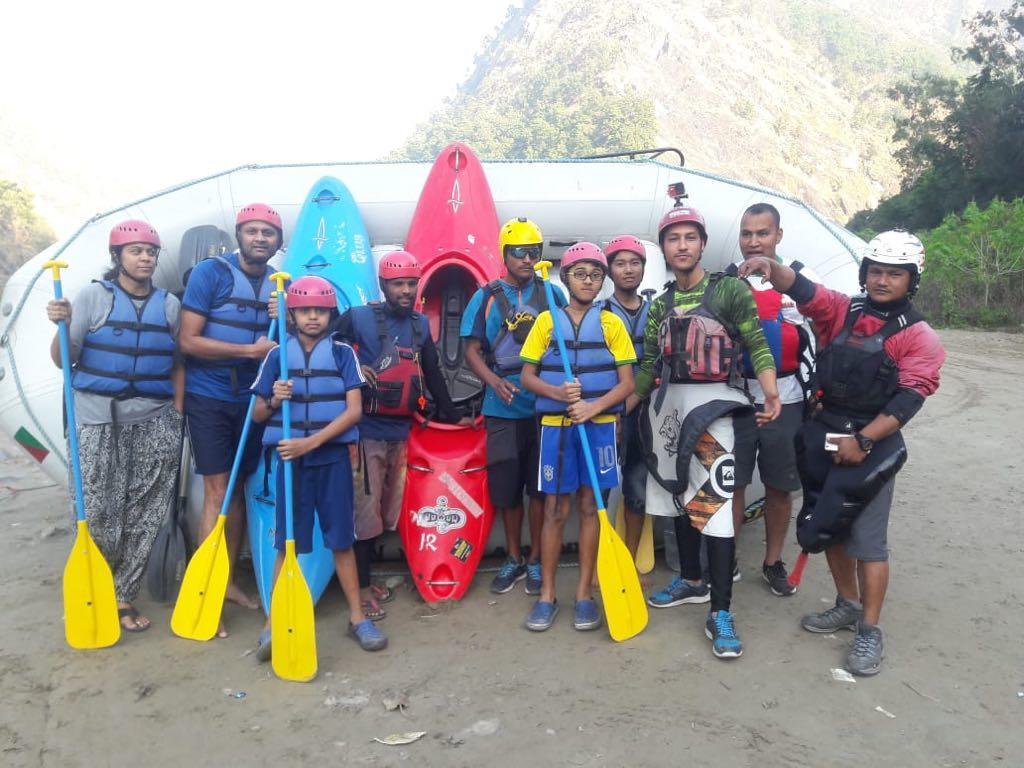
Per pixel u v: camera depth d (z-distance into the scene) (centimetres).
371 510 421
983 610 415
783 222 554
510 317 421
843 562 386
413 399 428
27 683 351
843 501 349
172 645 386
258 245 408
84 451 390
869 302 347
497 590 445
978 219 2108
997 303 1956
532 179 594
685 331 372
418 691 342
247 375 419
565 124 16300
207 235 533
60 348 388
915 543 511
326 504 378
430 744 305
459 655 374
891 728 311
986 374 1198
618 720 318
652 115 16050
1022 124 3725
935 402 984
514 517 451
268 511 425
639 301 437
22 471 744
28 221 7788
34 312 480
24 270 498
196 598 393
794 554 500
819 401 362
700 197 580
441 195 547
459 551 436
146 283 398
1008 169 3688
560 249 607
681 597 423
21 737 312
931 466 691
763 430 417
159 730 316
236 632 402
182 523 456
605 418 394
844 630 395
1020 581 451
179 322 408
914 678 348
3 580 472
